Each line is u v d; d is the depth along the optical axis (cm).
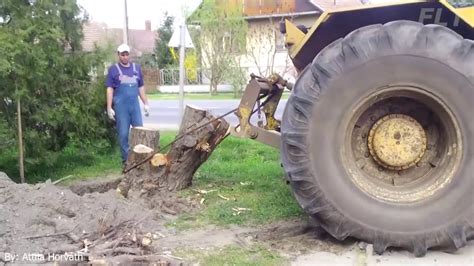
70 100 741
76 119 752
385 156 418
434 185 404
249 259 395
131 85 758
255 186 602
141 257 376
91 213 461
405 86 393
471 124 390
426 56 388
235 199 549
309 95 398
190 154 562
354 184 401
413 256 400
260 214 498
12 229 422
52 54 700
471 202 393
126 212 478
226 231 459
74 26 759
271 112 515
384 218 396
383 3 427
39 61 667
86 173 745
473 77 387
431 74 389
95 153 816
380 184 414
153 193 543
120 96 755
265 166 718
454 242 394
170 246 422
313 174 400
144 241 406
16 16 668
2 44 627
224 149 852
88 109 774
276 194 563
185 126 563
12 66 638
